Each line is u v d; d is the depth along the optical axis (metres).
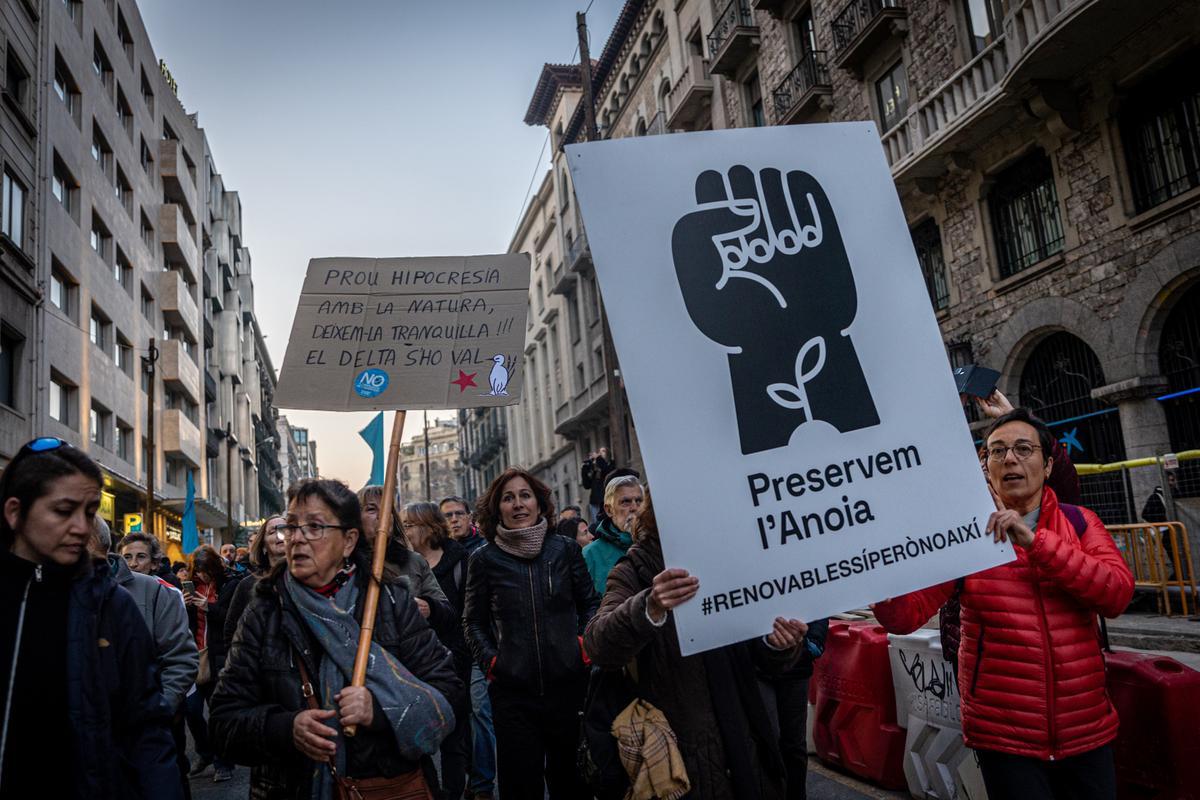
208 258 45.25
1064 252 11.88
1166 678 3.59
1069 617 2.73
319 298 3.54
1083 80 11.36
